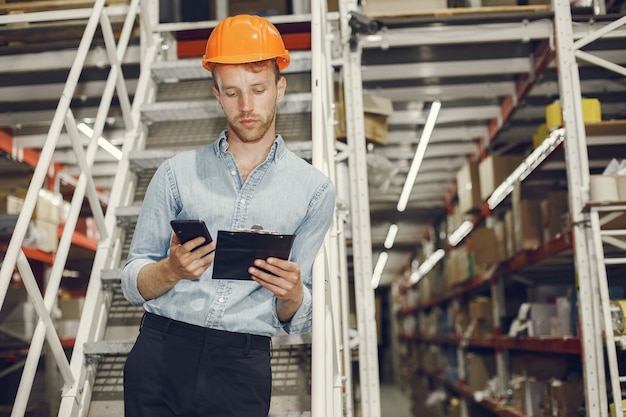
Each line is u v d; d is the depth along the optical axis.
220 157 1.85
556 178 5.52
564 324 4.75
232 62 1.77
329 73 3.34
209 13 4.56
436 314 11.31
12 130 6.01
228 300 1.77
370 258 3.91
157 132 3.34
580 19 4.13
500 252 6.22
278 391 2.37
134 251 1.81
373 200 9.78
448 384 9.53
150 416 1.73
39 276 5.78
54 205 5.63
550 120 4.43
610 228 4.04
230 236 1.56
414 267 15.04
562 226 4.84
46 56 4.11
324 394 1.81
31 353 2.17
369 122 4.70
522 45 4.71
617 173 3.92
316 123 2.33
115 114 5.34
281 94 1.96
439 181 8.94
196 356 1.74
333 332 2.27
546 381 5.29
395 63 4.79
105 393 2.46
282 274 1.63
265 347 1.81
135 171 3.09
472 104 6.23
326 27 3.57
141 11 3.72
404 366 18.00
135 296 1.76
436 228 11.03
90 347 2.39
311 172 1.88
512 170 6.00
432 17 4.16
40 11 4.01
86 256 6.95
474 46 4.70
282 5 4.45
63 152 6.70
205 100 3.49
